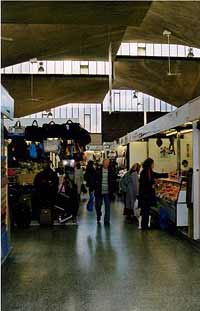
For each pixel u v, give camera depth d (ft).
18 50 39.88
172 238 25.04
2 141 19.06
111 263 18.85
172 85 66.03
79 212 39.60
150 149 43.65
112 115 101.60
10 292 14.78
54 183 30.94
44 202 30.78
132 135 42.86
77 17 18.49
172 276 16.67
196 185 23.57
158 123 29.45
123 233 26.96
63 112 103.19
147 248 22.07
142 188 28.68
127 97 101.76
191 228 23.89
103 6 16.60
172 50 57.21
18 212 29.55
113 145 65.16
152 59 57.52
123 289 15.03
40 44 39.93
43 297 14.21
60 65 61.93
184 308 13.05
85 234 26.73
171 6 31.09
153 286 15.37
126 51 56.95
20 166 34.45
